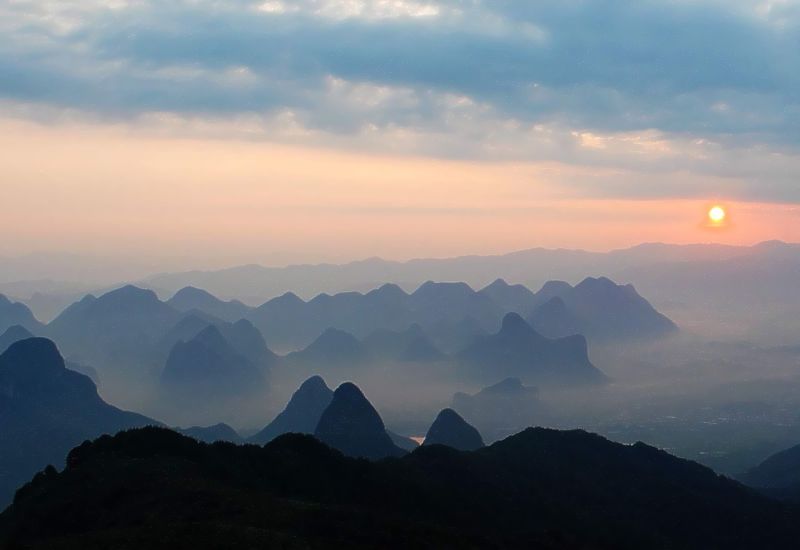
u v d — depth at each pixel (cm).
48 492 7781
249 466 8731
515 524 9406
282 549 5600
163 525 5981
